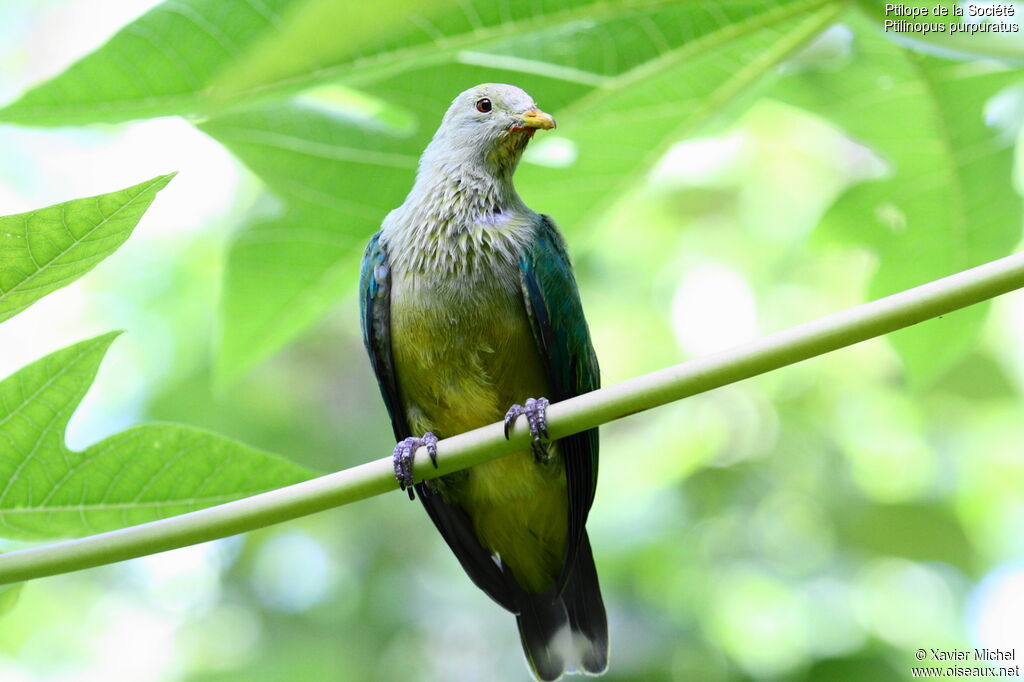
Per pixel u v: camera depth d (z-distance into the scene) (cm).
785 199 1973
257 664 1689
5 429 642
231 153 933
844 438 1878
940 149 991
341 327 2031
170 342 1969
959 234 1023
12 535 666
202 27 694
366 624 1680
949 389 1812
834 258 1970
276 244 950
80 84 702
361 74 716
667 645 1492
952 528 1764
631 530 1667
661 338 2022
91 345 636
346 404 1995
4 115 705
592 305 1991
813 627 1647
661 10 830
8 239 524
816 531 1783
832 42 970
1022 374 1789
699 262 2023
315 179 947
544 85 896
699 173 1947
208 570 1856
